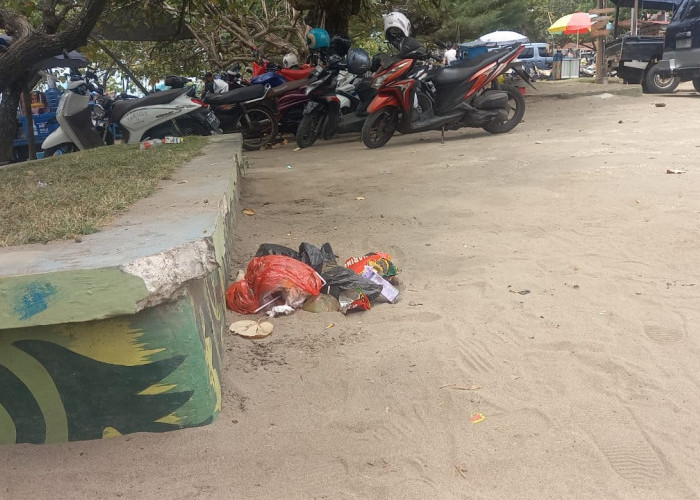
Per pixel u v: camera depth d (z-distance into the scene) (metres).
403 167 7.90
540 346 3.11
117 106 9.88
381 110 9.62
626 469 2.21
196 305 2.61
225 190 3.92
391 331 3.40
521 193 5.91
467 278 4.05
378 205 6.04
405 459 2.34
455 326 3.40
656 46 15.57
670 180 5.83
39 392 2.47
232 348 3.24
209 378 2.59
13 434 2.55
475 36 31.06
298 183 7.48
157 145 7.61
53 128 12.81
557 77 27.44
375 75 9.48
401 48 9.36
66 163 5.94
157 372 2.47
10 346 2.39
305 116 10.74
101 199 3.66
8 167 6.03
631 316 3.35
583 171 6.52
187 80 10.68
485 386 2.80
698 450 2.27
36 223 3.05
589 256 4.25
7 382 2.45
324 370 3.01
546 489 2.14
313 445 2.45
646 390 2.67
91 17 6.00
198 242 2.40
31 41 5.88
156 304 2.30
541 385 2.77
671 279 3.76
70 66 11.73
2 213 3.38
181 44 18.69
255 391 2.84
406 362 3.04
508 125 10.04
